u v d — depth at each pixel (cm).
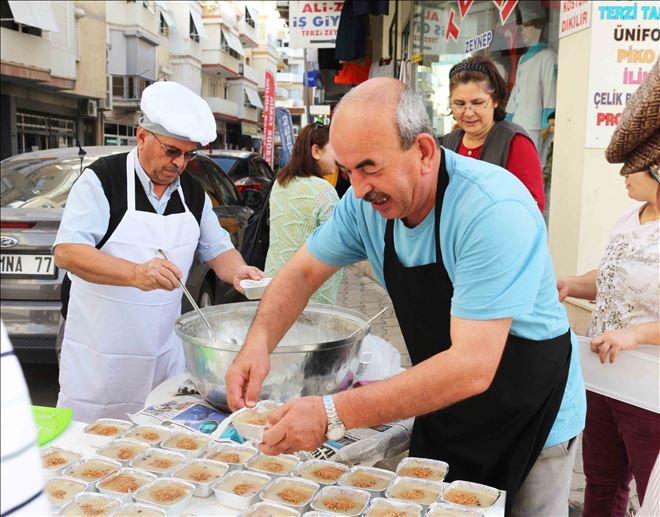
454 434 170
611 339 192
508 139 309
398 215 148
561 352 164
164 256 220
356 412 136
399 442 185
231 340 217
